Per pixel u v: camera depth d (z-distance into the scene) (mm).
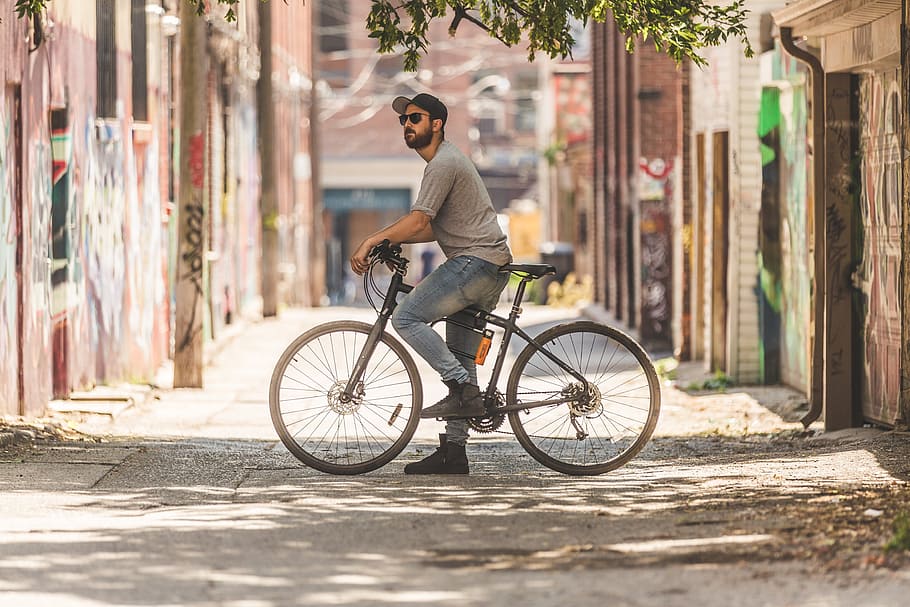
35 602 10773
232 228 52219
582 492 15992
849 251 22125
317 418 19266
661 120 43375
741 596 10672
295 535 13367
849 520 13375
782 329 31188
